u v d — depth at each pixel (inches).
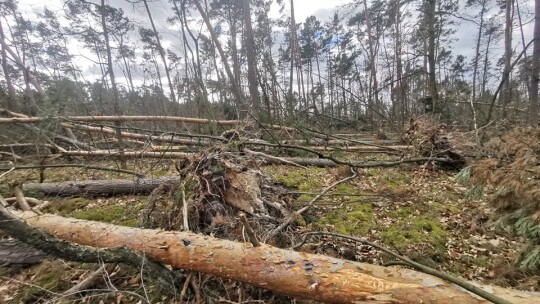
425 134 238.7
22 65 278.5
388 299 65.1
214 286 93.7
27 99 265.0
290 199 154.8
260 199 129.0
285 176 216.5
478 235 125.2
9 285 103.0
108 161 268.4
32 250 110.7
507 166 93.8
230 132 209.6
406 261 77.4
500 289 64.8
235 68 588.4
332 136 293.7
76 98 311.4
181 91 427.5
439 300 63.1
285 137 302.5
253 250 79.9
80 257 80.1
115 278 100.0
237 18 644.7
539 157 94.6
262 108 323.6
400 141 306.7
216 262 80.3
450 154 222.1
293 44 696.4
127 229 97.0
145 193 190.1
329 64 1045.2
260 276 76.0
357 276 69.7
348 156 281.1
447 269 104.9
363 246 119.4
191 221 115.4
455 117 364.2
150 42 687.1
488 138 221.1
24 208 132.6
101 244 96.0
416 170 223.0
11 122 217.8
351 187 191.5
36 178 225.8
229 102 398.3
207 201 120.7
